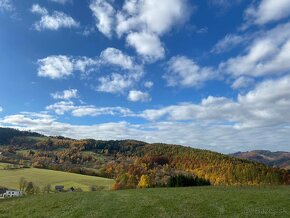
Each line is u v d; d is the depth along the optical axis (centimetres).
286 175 14200
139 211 3056
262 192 3978
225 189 4684
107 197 4212
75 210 3281
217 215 2745
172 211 2989
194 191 4509
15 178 16750
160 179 15525
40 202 4066
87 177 17712
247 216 2664
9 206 3956
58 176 17512
